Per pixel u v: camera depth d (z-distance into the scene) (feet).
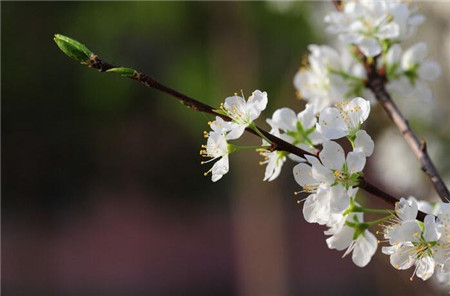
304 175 9.57
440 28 22.66
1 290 62.54
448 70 22.48
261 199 36.81
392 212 9.48
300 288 54.19
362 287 52.90
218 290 59.36
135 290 59.36
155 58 51.49
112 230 72.28
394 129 22.75
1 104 64.18
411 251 9.20
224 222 73.67
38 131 67.72
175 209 75.61
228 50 36.52
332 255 58.90
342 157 9.36
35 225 71.87
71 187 73.61
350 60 13.75
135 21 41.39
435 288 17.70
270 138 9.67
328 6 24.91
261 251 36.94
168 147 73.15
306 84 13.98
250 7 35.53
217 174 9.62
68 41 8.82
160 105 63.05
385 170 23.08
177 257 65.67
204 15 42.42
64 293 61.62
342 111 9.62
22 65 60.59
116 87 49.06
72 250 68.49
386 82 13.51
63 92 63.82
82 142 70.79
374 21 12.92
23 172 70.85
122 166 73.41
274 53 36.52
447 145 22.13
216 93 41.50
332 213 9.34
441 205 9.19
